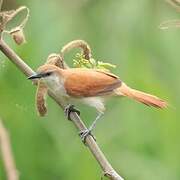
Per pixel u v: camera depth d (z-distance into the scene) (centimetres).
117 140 1037
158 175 1010
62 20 1092
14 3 1036
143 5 1070
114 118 1048
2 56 930
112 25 1080
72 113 815
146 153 1022
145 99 886
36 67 1059
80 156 1087
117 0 1095
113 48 1063
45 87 777
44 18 1089
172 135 1019
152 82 1035
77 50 1098
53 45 1072
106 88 919
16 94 1095
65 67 952
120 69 1051
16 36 770
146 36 1064
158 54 1060
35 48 1070
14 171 553
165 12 1060
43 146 1091
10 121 1084
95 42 1075
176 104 1033
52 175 1084
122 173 1021
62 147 1094
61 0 1107
